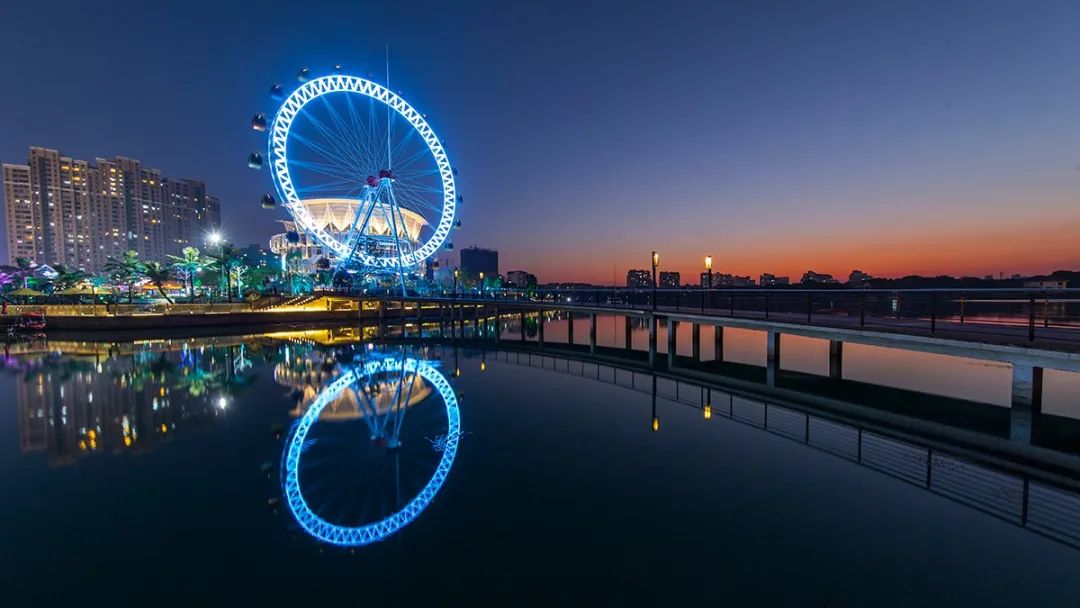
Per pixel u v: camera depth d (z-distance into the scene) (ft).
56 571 23.93
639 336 152.15
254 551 25.89
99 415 54.65
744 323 68.39
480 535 27.09
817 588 21.72
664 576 22.81
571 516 29.17
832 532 26.73
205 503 32.07
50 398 62.54
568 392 65.51
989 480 33.65
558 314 327.26
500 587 22.22
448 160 194.80
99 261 509.76
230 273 245.24
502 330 188.03
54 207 483.92
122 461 40.16
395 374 80.94
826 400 54.95
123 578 23.30
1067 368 36.17
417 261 199.00
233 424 51.08
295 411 56.44
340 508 31.04
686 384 69.92
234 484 35.24
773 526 27.53
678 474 35.53
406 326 200.44
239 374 80.74
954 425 43.11
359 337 148.15
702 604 20.70
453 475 36.17
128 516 30.09
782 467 36.63
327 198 351.67
